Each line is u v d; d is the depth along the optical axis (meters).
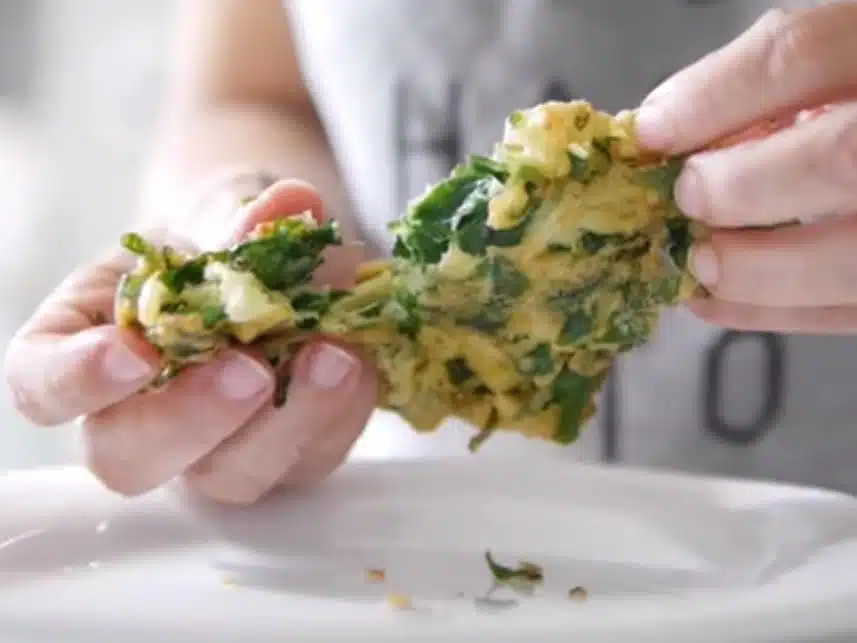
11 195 0.95
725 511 0.40
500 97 0.58
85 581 0.35
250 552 0.38
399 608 0.33
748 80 0.34
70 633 0.31
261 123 0.66
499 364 0.38
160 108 0.93
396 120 0.60
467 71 0.58
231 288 0.35
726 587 0.35
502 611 0.33
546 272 0.36
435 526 0.40
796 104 0.34
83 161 0.95
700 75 0.35
